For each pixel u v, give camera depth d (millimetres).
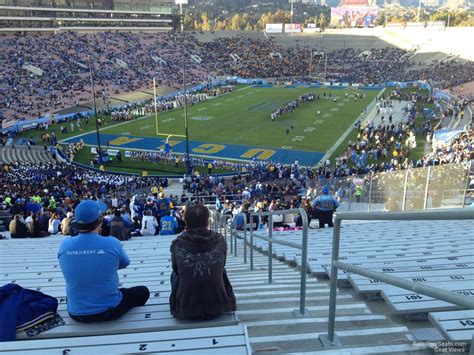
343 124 49156
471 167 14875
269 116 54281
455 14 144125
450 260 6812
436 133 38031
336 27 132125
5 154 40000
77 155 40188
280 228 14656
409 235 11000
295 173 31703
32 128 48625
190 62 84812
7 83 57531
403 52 95875
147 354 3217
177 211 17656
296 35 108375
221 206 21281
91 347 3303
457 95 62125
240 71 87250
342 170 31484
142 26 96812
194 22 151125
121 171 35875
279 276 7145
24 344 3338
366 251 8156
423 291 2465
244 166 35188
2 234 14938
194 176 32406
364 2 136750
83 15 84500
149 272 7289
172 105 60344
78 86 62688
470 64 81875
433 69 83000
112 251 3998
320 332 3867
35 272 7293
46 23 78250
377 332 3824
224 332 3461
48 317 4043
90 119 53906
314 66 93562
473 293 4590
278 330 4141
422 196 15352
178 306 4098
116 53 77875
